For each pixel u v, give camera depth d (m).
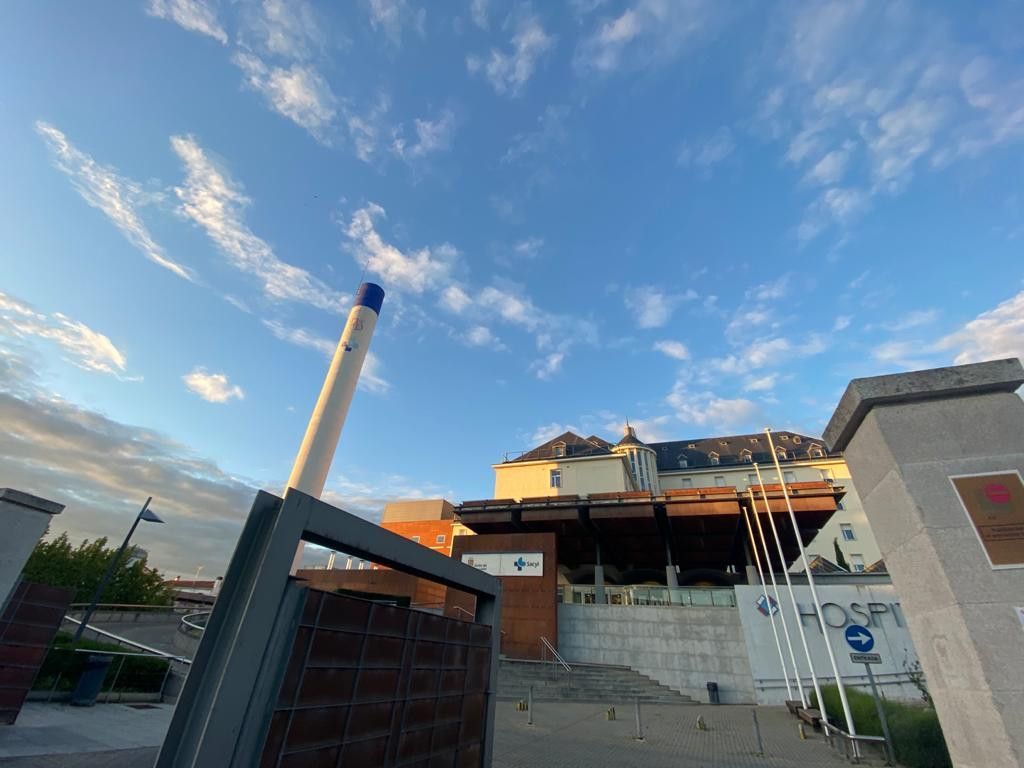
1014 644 3.81
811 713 13.55
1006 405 4.54
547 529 32.34
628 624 23.69
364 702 3.44
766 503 18.27
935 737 9.11
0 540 7.46
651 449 59.53
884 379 4.95
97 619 24.73
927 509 4.38
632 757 9.87
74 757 6.77
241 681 2.61
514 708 15.84
